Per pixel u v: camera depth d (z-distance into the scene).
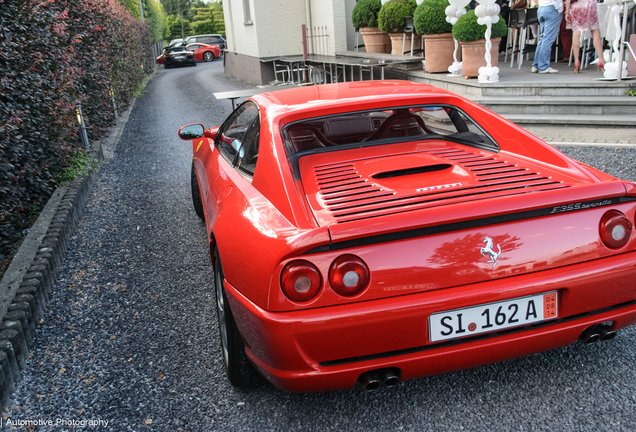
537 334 1.98
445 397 2.30
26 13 4.78
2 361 2.50
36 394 2.55
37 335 3.13
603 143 5.90
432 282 1.87
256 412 2.31
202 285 3.67
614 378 2.31
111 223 5.13
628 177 4.78
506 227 1.93
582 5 7.43
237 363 2.33
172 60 30.77
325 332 1.83
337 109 2.77
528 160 2.51
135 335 3.07
